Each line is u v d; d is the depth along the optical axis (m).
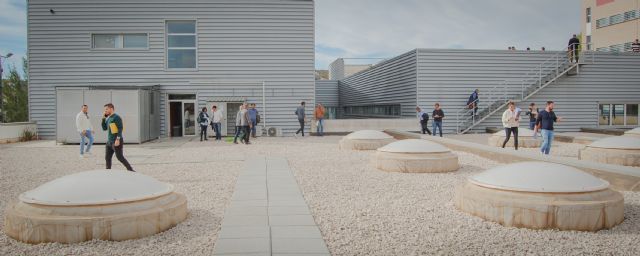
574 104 27.44
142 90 20.66
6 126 21.20
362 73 37.66
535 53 26.77
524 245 5.15
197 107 24.34
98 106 20.17
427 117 23.03
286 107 24.70
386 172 10.88
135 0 23.88
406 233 5.61
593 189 5.97
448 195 8.03
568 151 15.71
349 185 9.08
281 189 8.59
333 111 46.75
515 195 6.02
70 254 4.89
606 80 27.67
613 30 41.72
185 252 4.93
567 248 5.05
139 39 24.16
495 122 26.55
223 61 24.33
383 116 32.34
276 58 24.55
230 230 5.70
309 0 24.58
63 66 23.67
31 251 4.98
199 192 8.39
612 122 27.97
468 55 26.14
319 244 5.14
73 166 12.51
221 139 22.16
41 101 23.70
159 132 23.56
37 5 23.53
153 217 5.55
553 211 5.71
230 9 24.28
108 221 5.26
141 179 6.11
